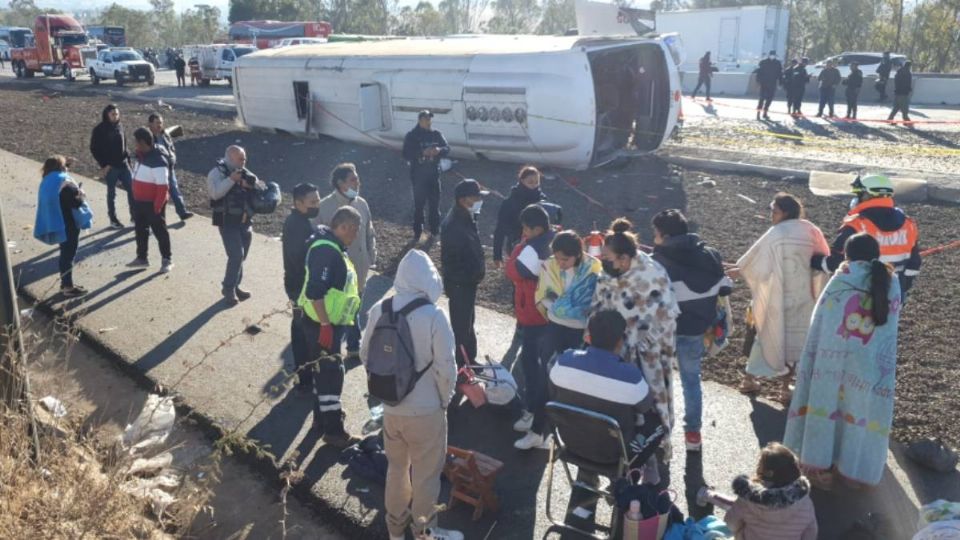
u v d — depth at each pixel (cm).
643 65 1630
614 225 515
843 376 470
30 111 2781
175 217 1270
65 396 634
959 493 493
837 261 541
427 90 1623
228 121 2541
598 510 486
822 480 495
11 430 455
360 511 483
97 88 3900
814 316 480
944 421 578
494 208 1320
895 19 4625
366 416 602
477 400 573
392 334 409
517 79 1480
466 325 632
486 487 477
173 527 476
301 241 618
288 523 490
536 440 547
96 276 952
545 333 555
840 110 2528
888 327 460
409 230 1191
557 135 1473
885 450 472
